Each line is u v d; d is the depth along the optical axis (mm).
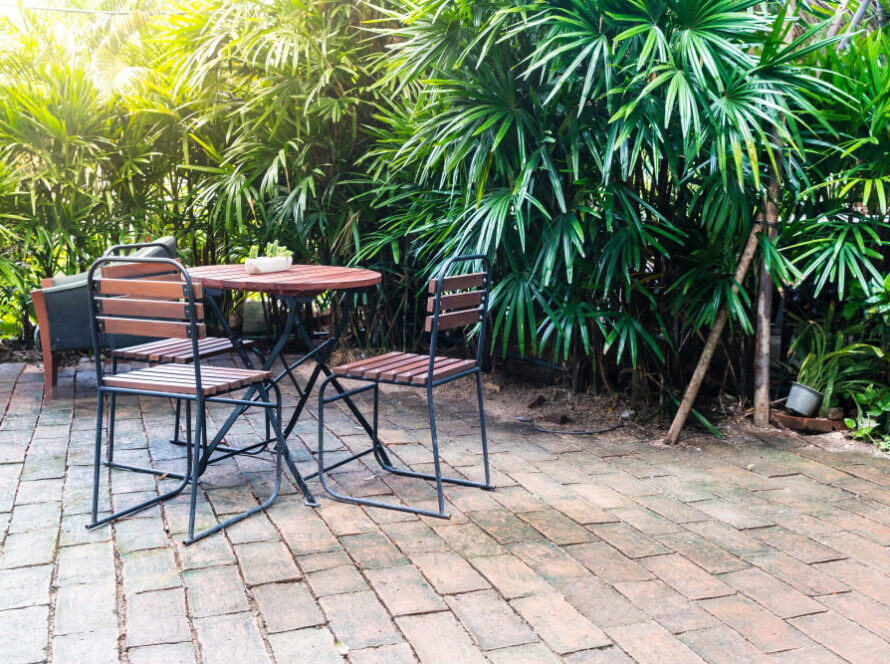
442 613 1991
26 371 4879
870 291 3510
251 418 3850
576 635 1895
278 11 4621
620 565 2277
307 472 3064
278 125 4773
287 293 3059
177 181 5586
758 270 3658
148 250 3947
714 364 4070
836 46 3613
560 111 3492
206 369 2750
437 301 2535
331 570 2223
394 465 3174
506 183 3779
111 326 2500
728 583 2174
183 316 2383
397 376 2631
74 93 4910
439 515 2615
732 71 3193
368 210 4938
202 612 1981
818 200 3662
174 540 2416
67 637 1856
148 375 2625
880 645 1866
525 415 3955
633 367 3656
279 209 4824
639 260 3334
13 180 4691
